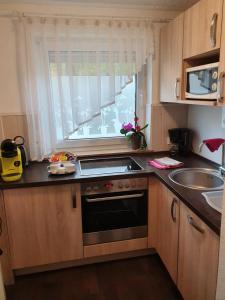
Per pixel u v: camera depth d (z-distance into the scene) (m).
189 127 2.67
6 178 1.91
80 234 2.12
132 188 2.12
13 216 1.96
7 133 2.34
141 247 2.26
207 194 1.58
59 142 2.49
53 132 2.36
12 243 2.01
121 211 2.16
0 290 1.20
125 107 2.63
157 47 2.46
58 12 2.21
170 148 2.68
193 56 1.81
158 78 2.53
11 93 2.29
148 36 2.36
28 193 1.94
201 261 1.44
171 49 2.16
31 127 2.29
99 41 2.26
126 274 2.17
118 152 2.66
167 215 1.93
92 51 2.27
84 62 2.27
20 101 2.31
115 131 2.66
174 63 2.11
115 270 2.22
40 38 2.17
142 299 1.91
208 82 1.64
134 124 2.68
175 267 1.82
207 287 1.39
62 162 2.26
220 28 1.46
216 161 2.24
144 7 2.33
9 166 1.94
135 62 2.37
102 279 2.12
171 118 2.65
